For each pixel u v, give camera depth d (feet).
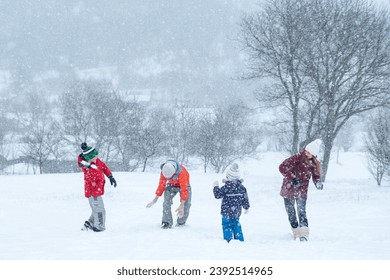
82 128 342.44
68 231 54.03
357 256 34.55
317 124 198.80
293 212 48.57
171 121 369.91
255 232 58.95
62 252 36.42
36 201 100.83
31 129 363.76
